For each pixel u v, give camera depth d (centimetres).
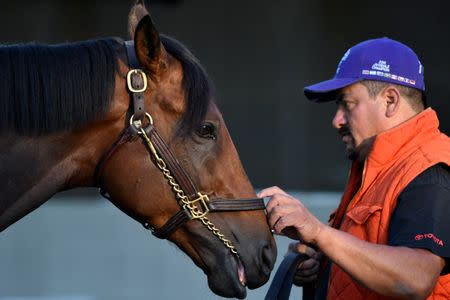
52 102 380
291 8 1241
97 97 385
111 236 995
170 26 1233
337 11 1242
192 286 975
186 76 393
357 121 422
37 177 388
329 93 443
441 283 394
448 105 1236
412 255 371
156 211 400
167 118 392
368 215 400
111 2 1243
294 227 390
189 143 396
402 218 384
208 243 406
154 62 384
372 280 371
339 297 414
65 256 995
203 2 1235
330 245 377
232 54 1234
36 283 990
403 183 392
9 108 378
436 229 376
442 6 1244
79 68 386
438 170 394
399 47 422
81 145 392
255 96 1223
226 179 405
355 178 441
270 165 1208
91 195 1184
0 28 1232
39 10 1236
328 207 968
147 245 991
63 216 1006
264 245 412
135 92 387
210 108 399
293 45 1239
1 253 997
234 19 1239
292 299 891
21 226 1002
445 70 1241
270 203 394
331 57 1240
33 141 385
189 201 397
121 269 985
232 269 406
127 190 396
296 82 1234
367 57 419
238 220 409
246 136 1215
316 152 1212
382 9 1245
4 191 383
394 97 417
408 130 411
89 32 1242
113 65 391
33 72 381
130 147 393
